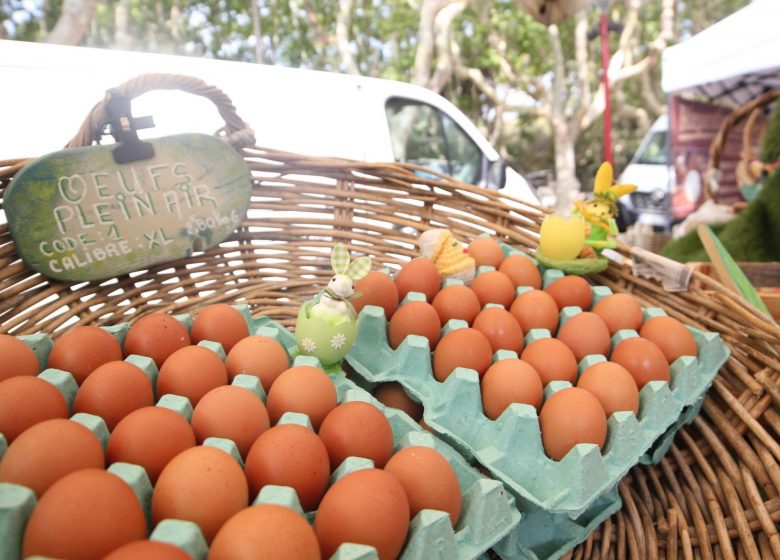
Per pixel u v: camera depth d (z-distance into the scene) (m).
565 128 7.22
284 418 0.66
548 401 0.77
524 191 3.00
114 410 0.64
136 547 0.40
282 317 1.06
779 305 1.18
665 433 0.86
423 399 0.83
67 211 0.81
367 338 0.93
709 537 0.80
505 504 0.63
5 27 5.74
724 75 2.77
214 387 0.72
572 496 0.68
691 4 8.44
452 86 8.62
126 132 0.83
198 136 0.91
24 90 1.69
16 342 0.68
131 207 0.86
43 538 0.42
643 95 8.75
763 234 2.32
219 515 0.51
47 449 0.50
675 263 1.04
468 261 1.07
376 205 1.13
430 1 5.60
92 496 0.44
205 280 1.01
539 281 1.10
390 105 2.51
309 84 2.22
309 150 2.17
